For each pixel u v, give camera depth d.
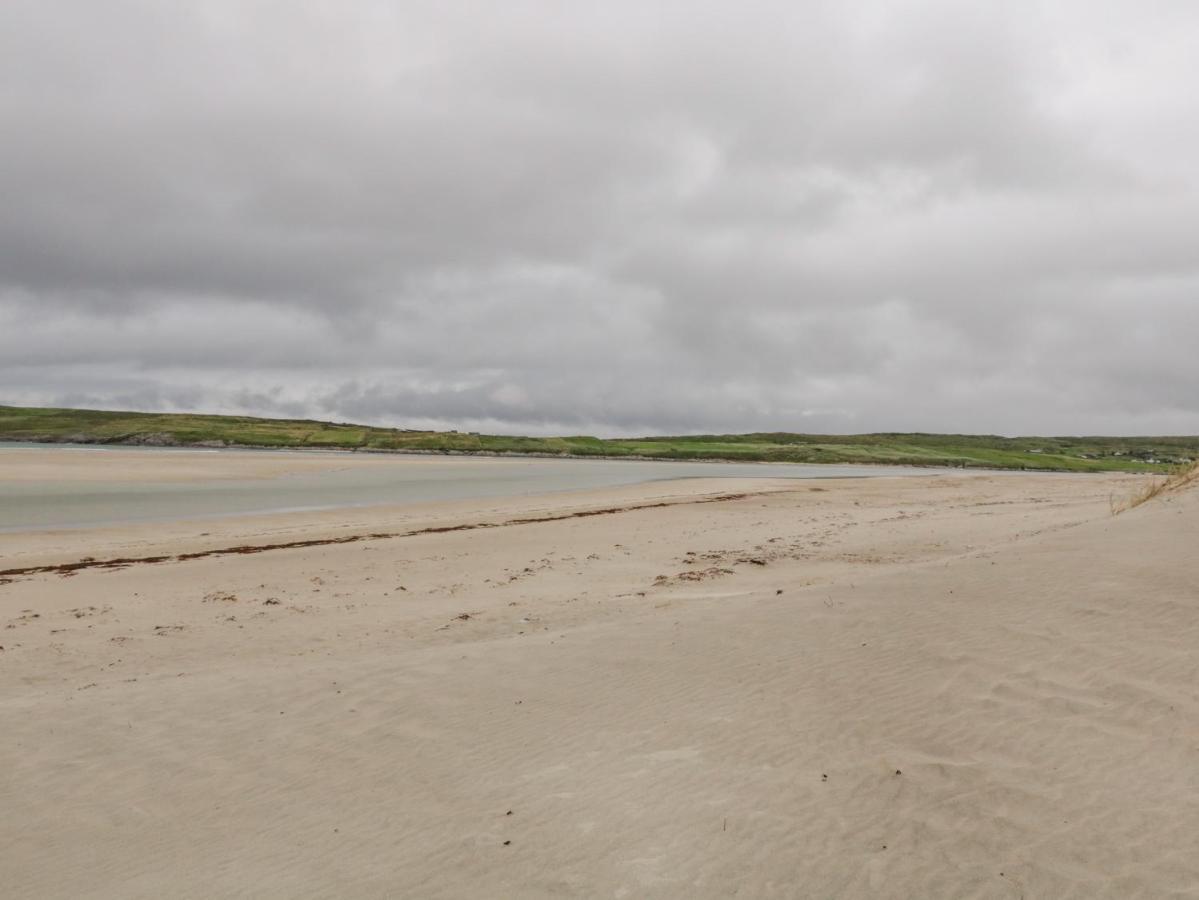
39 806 6.04
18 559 18.39
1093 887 4.20
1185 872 4.22
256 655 10.43
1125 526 12.09
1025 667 7.05
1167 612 7.81
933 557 16.70
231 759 6.75
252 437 137.62
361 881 4.79
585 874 4.67
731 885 4.46
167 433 137.75
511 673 8.48
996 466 126.62
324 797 5.97
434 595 14.38
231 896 4.72
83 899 4.80
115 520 25.94
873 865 4.55
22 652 10.76
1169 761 5.32
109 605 13.69
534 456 118.50
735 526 24.88
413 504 33.03
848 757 5.87
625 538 22.14
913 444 188.12
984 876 4.38
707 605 10.88
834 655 7.96
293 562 18.19
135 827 5.68
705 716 6.87
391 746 6.81
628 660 8.58
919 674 7.22
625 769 6.01
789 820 5.09
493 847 5.04
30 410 168.88
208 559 18.53
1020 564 10.36
